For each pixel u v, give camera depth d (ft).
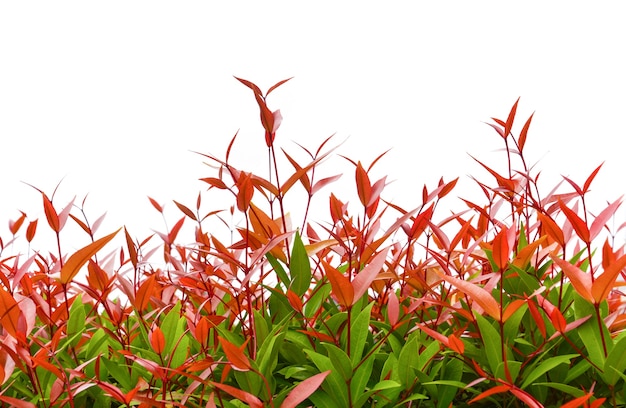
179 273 4.08
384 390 3.68
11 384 3.67
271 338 3.70
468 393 3.90
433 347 3.68
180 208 4.31
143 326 3.94
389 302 3.74
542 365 3.60
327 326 3.80
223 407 3.61
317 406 3.61
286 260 4.00
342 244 3.85
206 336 3.63
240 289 3.83
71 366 3.91
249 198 3.74
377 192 3.90
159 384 3.78
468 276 4.53
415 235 4.04
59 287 4.31
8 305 3.50
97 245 3.54
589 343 3.58
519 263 3.92
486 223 4.32
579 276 3.40
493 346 3.62
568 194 4.15
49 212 3.89
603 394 3.74
